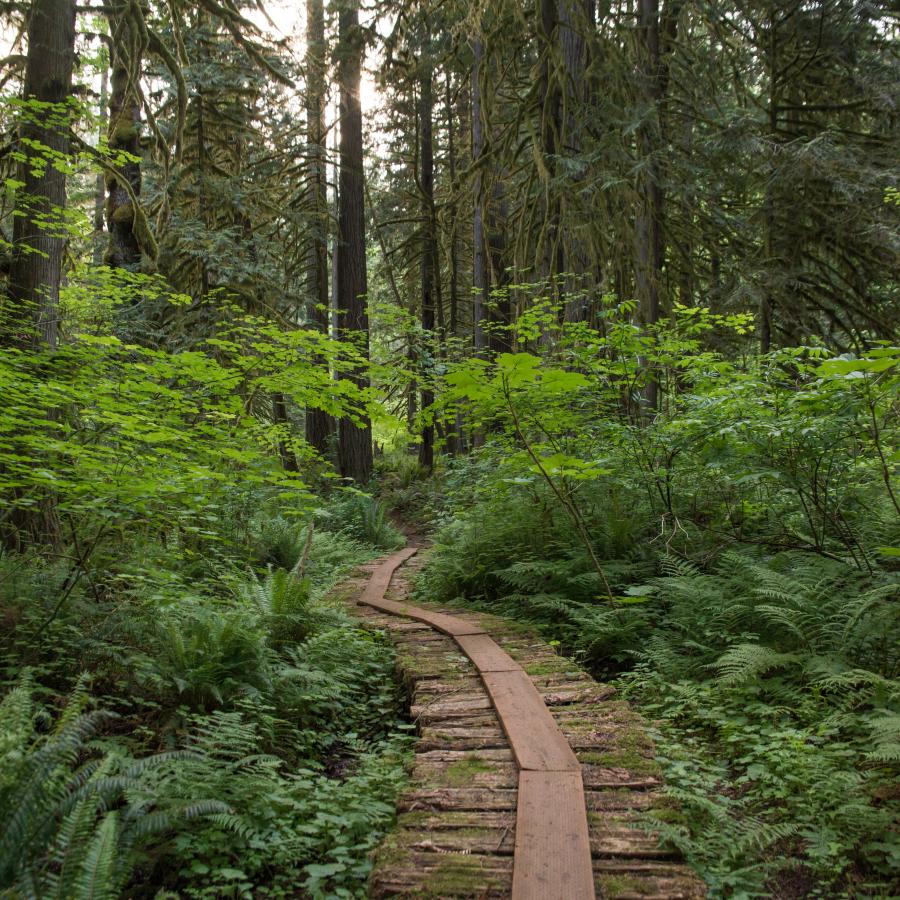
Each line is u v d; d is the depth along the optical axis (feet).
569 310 33.76
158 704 13.46
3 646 13.83
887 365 11.89
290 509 24.70
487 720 13.08
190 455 19.72
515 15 36.96
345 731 15.21
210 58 46.21
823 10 36.29
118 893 7.52
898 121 38.81
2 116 27.81
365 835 10.35
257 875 9.64
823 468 18.58
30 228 24.21
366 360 22.72
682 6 38.96
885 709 11.87
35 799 7.89
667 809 9.59
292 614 17.70
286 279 58.23
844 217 36.68
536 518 24.26
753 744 12.50
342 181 59.62
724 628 16.48
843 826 9.70
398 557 37.99
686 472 21.89
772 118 39.81
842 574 16.35
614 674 17.51
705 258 45.16
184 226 39.96
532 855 8.42
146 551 19.75
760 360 21.29
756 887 8.74
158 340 37.83
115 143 39.29
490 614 22.07
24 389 15.89
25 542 18.70
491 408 22.70
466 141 75.31
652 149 35.81
